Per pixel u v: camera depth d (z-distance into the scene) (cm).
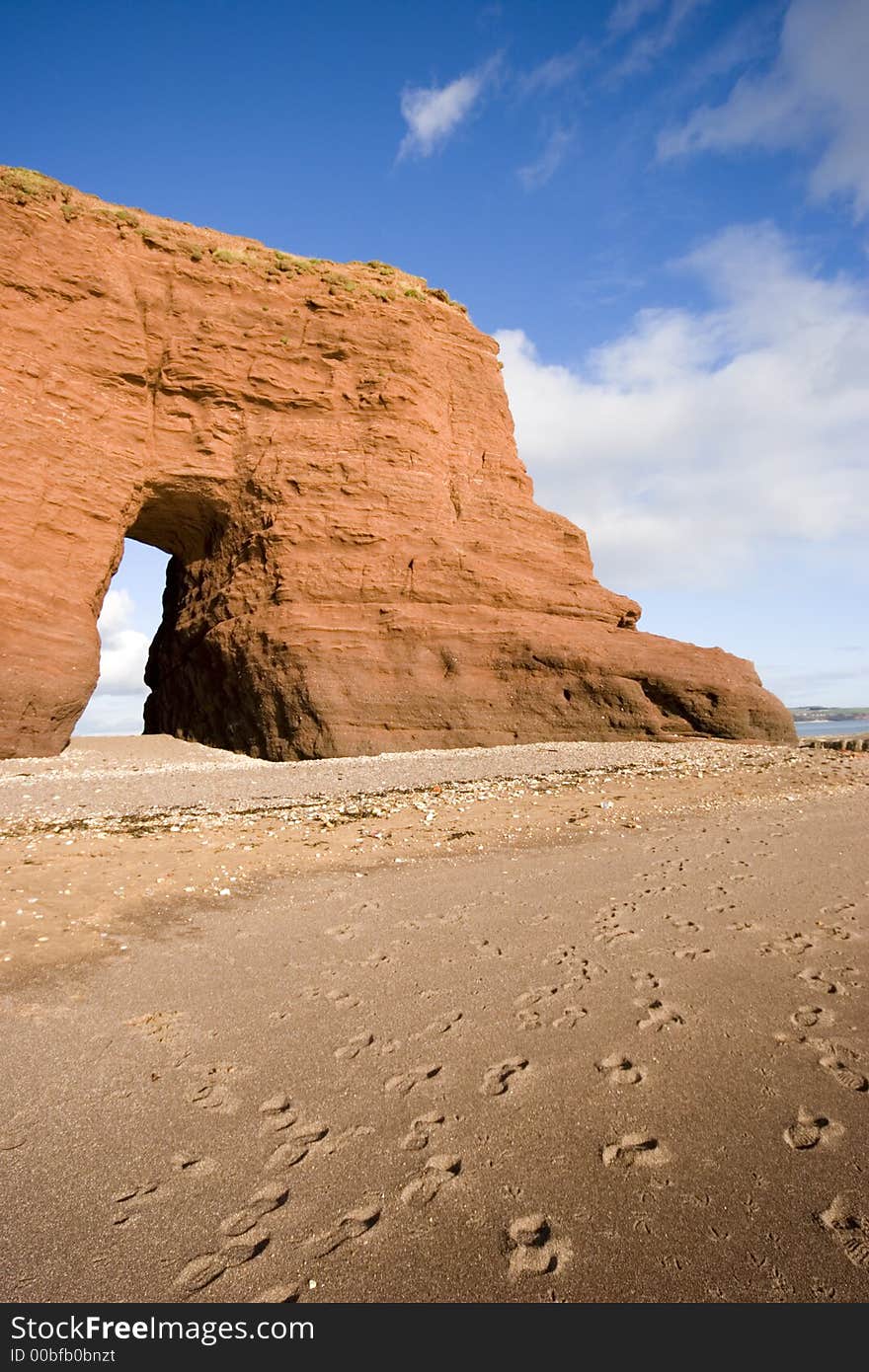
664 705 2603
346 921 701
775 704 2639
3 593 2195
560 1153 336
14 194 2450
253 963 596
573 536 3192
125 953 625
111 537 2534
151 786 1673
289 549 2712
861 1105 366
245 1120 373
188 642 3028
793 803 1336
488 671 2686
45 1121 376
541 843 1039
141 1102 394
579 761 2041
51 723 2266
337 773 1900
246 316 2847
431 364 3148
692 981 529
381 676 2602
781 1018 465
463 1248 281
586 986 527
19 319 2408
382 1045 449
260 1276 272
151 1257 282
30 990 547
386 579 2730
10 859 952
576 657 2645
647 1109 368
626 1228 287
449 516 2973
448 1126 361
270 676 2577
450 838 1078
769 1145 335
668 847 984
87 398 2531
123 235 2708
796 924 651
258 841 1065
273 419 2858
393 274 3300
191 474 2733
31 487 2336
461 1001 509
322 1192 316
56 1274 275
